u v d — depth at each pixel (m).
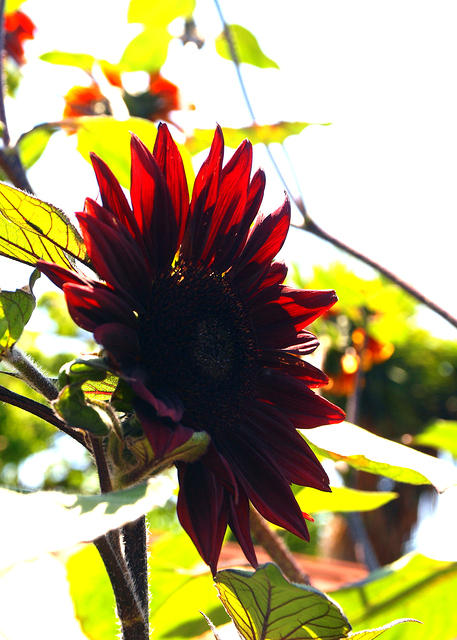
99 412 0.41
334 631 0.42
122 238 0.44
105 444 0.43
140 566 0.45
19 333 0.44
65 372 0.41
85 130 0.70
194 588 0.81
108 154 0.70
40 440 5.06
